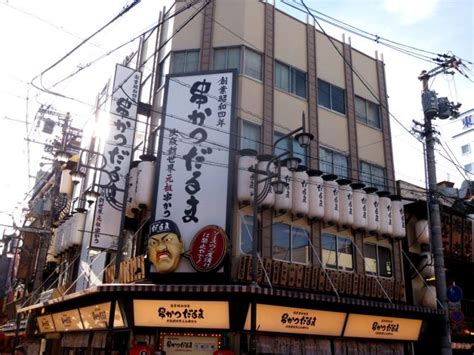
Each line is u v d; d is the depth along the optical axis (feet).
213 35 56.24
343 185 55.26
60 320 59.52
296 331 46.24
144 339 44.86
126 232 54.60
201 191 46.96
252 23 57.47
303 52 61.93
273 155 48.75
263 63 56.70
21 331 83.20
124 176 54.13
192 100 50.72
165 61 57.82
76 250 69.82
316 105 60.49
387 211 57.88
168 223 45.01
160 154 49.11
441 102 53.57
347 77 65.82
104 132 55.57
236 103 50.67
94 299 48.19
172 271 44.14
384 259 59.36
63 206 74.74
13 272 109.19
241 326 42.32
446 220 63.31
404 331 54.90
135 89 57.82
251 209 48.78
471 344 61.26
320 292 48.80
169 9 61.00
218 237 43.70
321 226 54.13
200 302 42.39
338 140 61.46
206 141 48.88
